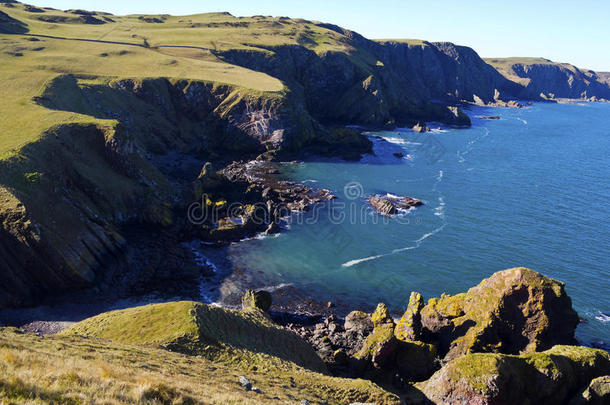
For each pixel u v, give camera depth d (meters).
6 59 127.88
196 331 35.50
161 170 106.75
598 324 53.53
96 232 63.19
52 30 175.00
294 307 56.25
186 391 19.42
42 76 111.31
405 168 122.50
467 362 34.19
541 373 33.91
